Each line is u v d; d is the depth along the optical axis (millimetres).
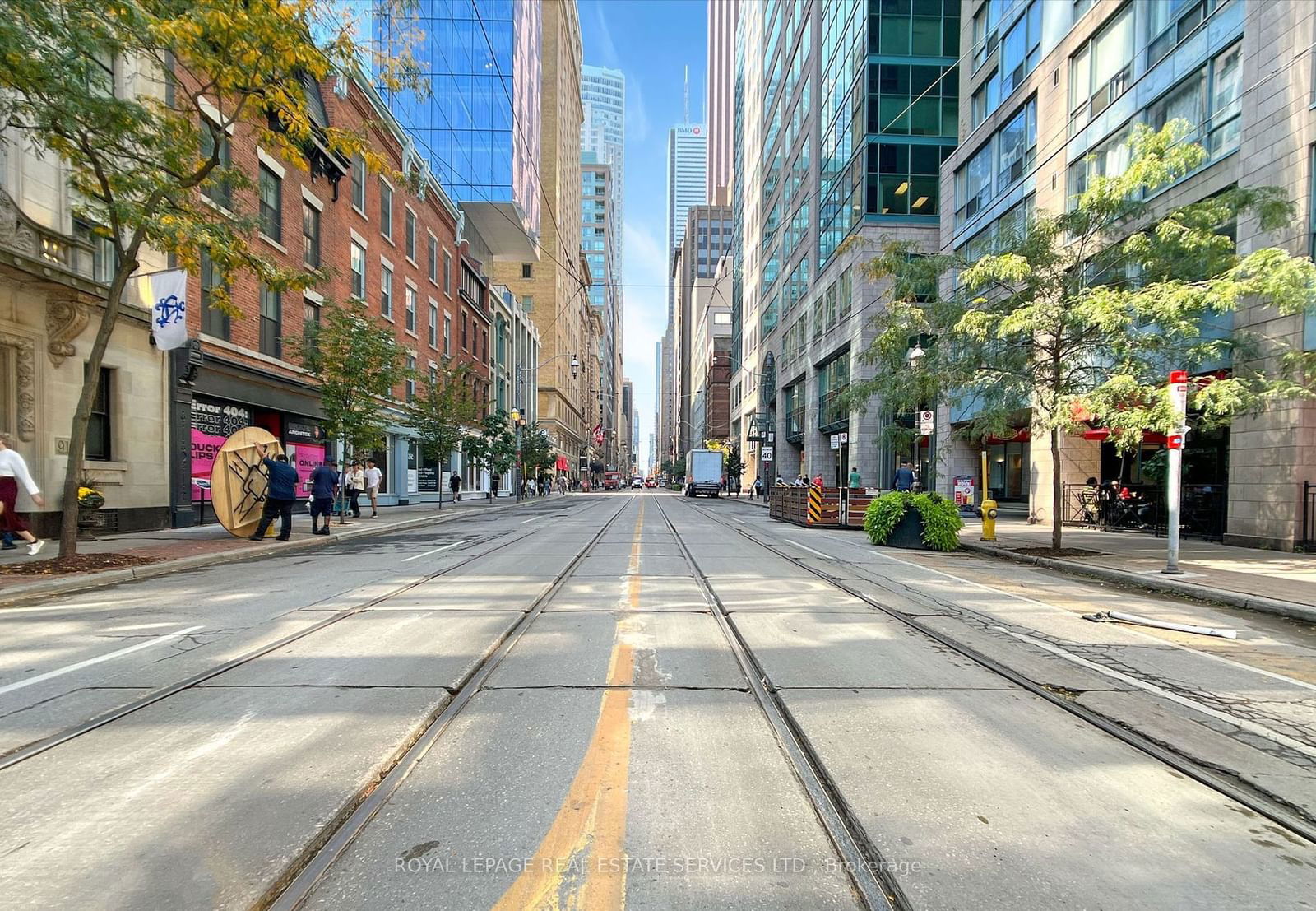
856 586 9148
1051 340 12531
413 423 27672
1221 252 10961
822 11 37406
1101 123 17469
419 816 3029
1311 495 12219
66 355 13234
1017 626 6879
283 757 3586
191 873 2586
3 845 2779
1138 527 17156
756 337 60656
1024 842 2852
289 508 13992
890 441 15969
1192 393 10719
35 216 12414
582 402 99250
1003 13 22281
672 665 5266
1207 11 14219
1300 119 12180
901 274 13891
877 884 2572
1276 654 5918
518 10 44500
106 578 9164
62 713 4238
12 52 7543
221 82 9547
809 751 3729
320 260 22562
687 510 31516
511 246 53344
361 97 25031
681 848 2785
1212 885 2576
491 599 7871
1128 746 3881
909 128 29750
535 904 2426
